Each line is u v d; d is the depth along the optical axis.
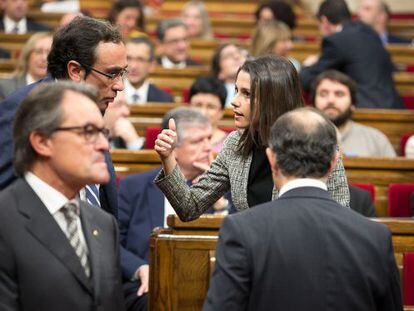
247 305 4.40
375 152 10.13
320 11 14.26
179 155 7.63
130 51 12.09
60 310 4.36
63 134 4.42
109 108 9.80
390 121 11.58
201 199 5.80
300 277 4.37
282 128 4.58
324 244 4.42
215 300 4.37
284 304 4.35
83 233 4.61
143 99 12.26
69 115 4.43
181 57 14.79
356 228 4.48
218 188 5.84
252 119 5.61
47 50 10.62
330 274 4.38
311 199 4.53
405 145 11.19
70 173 4.44
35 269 4.36
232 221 4.47
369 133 10.20
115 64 5.56
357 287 4.39
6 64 13.44
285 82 5.61
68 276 4.41
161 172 5.75
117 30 5.65
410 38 19.47
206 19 17.31
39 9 18.97
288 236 4.42
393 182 9.05
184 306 5.82
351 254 4.41
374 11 17.47
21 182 4.51
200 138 7.64
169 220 6.31
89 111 4.46
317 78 10.22
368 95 12.80
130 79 12.17
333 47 12.86
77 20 5.60
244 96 5.66
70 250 4.45
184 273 5.81
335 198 5.43
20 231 4.40
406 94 14.43
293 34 18.73
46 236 4.42
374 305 4.45
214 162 5.88
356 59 12.81
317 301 4.35
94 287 4.48
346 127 10.16
